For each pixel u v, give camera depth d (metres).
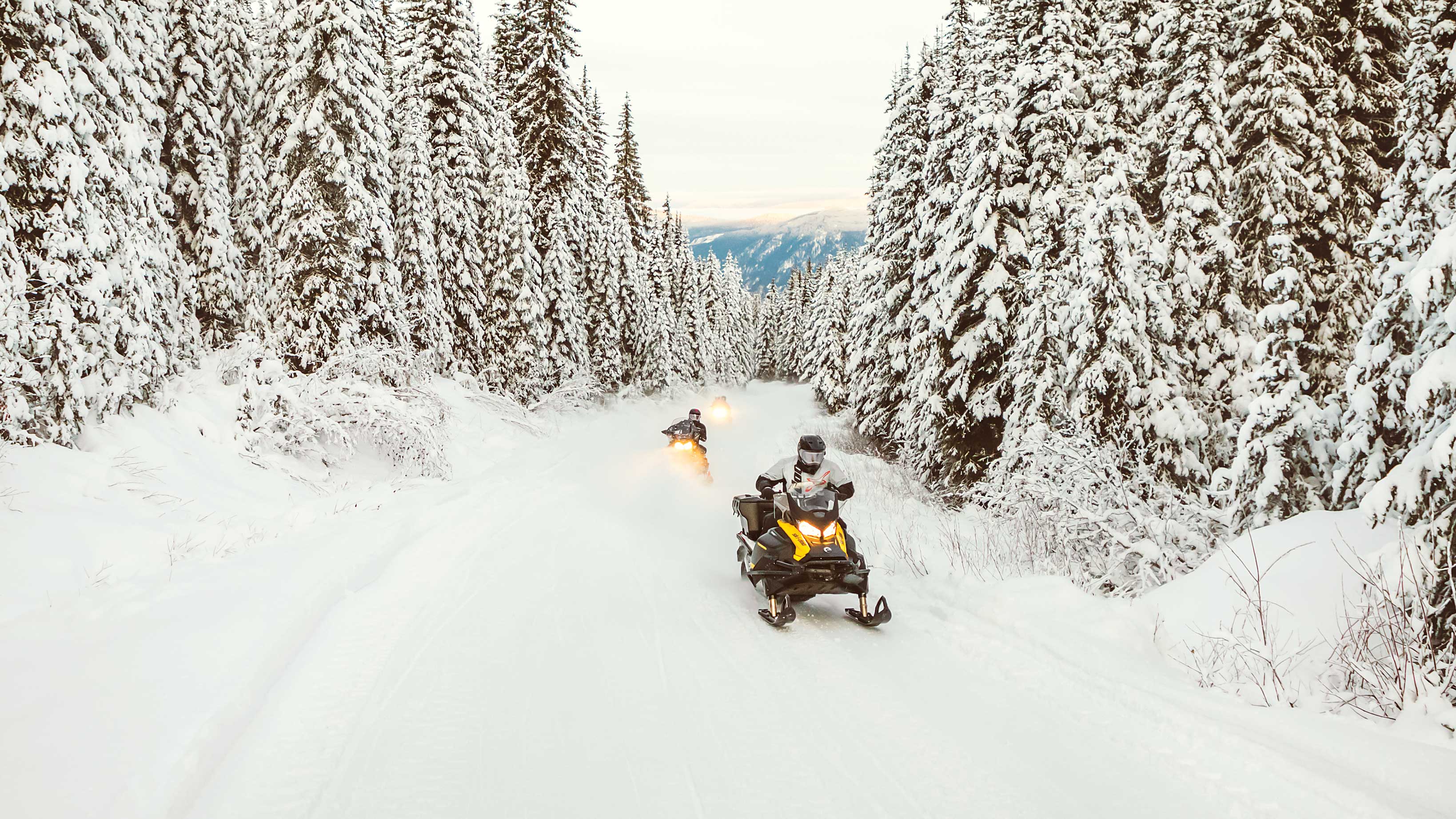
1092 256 12.24
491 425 20.48
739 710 4.58
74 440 9.42
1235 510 7.72
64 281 9.62
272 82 18.50
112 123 11.42
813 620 6.70
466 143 24.05
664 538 10.10
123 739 3.50
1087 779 3.77
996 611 6.33
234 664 4.46
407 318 21.08
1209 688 4.74
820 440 7.29
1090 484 8.34
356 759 3.75
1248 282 13.52
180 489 9.46
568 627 5.97
